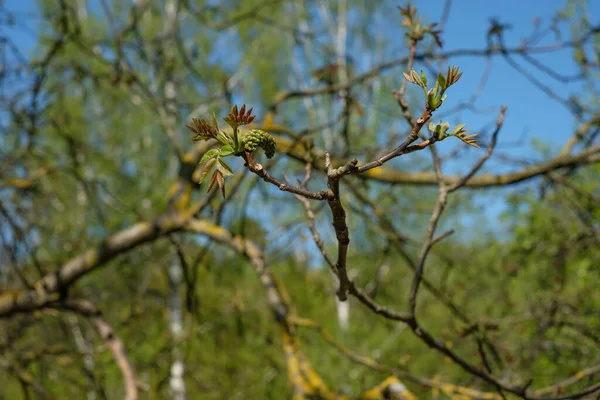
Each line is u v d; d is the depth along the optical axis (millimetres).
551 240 6164
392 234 4562
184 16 13281
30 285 4766
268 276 4145
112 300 7656
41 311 4832
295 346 3846
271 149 1187
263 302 7043
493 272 5844
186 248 6121
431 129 1250
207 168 1158
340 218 1473
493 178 4203
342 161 4289
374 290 4648
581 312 4871
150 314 7148
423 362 7156
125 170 13484
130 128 13516
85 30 13141
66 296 4723
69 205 9352
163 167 13438
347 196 5406
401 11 2434
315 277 7270
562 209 5977
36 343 6879
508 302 5027
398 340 7969
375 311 2086
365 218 4617
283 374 6637
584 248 5332
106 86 10664
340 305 9289
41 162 6738
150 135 13430
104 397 5906
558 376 4676
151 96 5320
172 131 5176
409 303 2205
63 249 7914
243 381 7164
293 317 3947
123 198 11742
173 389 7539
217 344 6410
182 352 6449
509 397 3129
